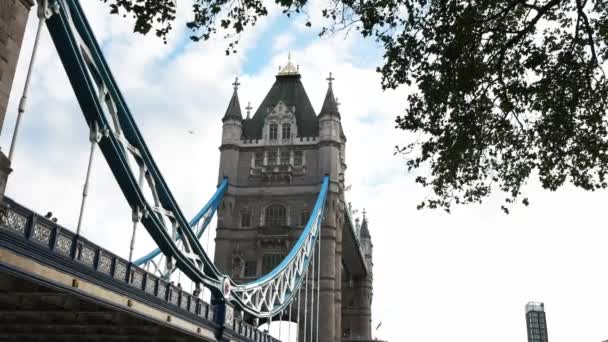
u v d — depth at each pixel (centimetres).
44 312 3088
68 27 2484
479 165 1900
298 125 9138
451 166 1850
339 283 8469
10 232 2162
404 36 1709
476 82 1733
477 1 1645
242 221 8625
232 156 8875
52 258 2388
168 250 3531
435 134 1817
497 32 1681
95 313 3166
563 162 1844
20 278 2405
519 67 1717
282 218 8581
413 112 1811
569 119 1741
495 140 1853
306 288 7562
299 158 8912
